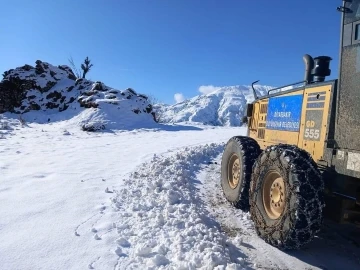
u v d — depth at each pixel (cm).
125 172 649
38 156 803
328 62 443
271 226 359
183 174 655
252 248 373
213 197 555
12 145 993
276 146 375
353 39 312
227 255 340
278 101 479
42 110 2067
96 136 1318
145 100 2019
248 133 598
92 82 2134
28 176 586
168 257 323
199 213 454
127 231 374
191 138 1299
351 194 324
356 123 305
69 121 1698
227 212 485
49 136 1266
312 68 464
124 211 437
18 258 306
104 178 595
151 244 345
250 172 473
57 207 436
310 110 392
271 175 376
